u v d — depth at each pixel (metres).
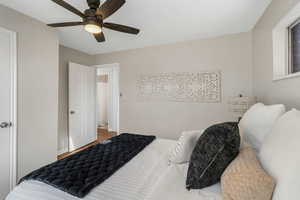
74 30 2.54
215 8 1.91
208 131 1.05
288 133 0.75
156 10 1.94
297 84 1.26
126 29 1.83
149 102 3.39
